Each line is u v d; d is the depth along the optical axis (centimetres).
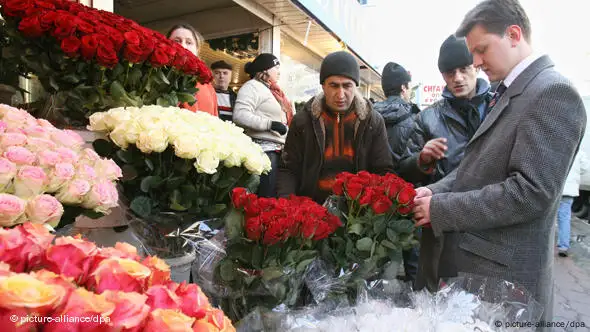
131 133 97
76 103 114
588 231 599
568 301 283
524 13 118
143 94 124
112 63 108
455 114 220
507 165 116
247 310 95
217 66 368
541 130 107
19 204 62
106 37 107
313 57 620
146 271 50
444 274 131
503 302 99
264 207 94
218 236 97
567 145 106
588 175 662
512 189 107
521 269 117
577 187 436
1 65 120
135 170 101
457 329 85
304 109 197
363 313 94
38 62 110
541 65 117
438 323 88
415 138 231
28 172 66
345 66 177
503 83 125
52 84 109
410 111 272
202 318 50
